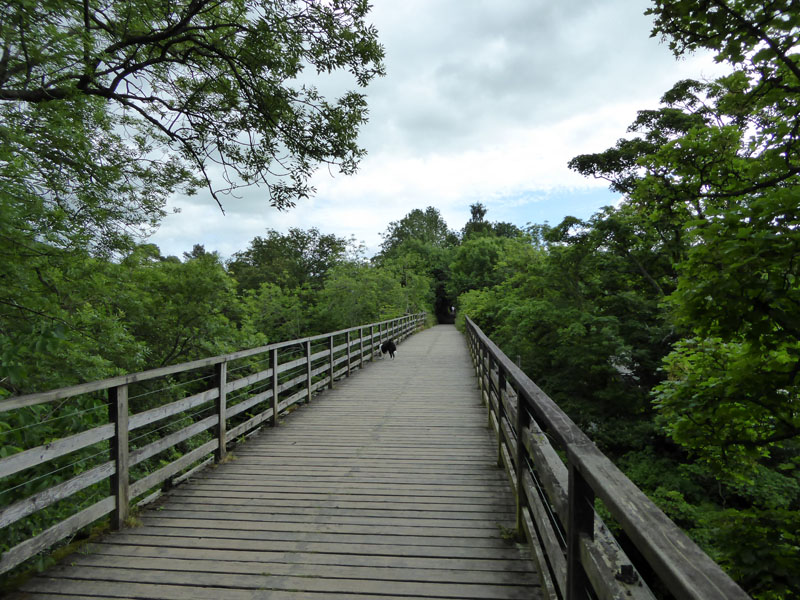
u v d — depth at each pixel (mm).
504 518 3111
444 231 70625
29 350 3000
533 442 2328
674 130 15734
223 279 9609
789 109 4391
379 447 4871
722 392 4277
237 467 4254
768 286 3314
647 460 11016
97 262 5215
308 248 32844
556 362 13914
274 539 2828
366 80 5879
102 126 5059
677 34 4398
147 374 3246
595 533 1356
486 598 2195
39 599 2203
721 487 8906
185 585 2326
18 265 4016
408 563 2531
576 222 13555
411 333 24766
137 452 3152
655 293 13289
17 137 3537
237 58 5645
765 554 3592
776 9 3900
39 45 3393
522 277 19703
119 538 2840
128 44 4844
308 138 5965
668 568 711
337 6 5371
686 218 7762
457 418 6191
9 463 2170
